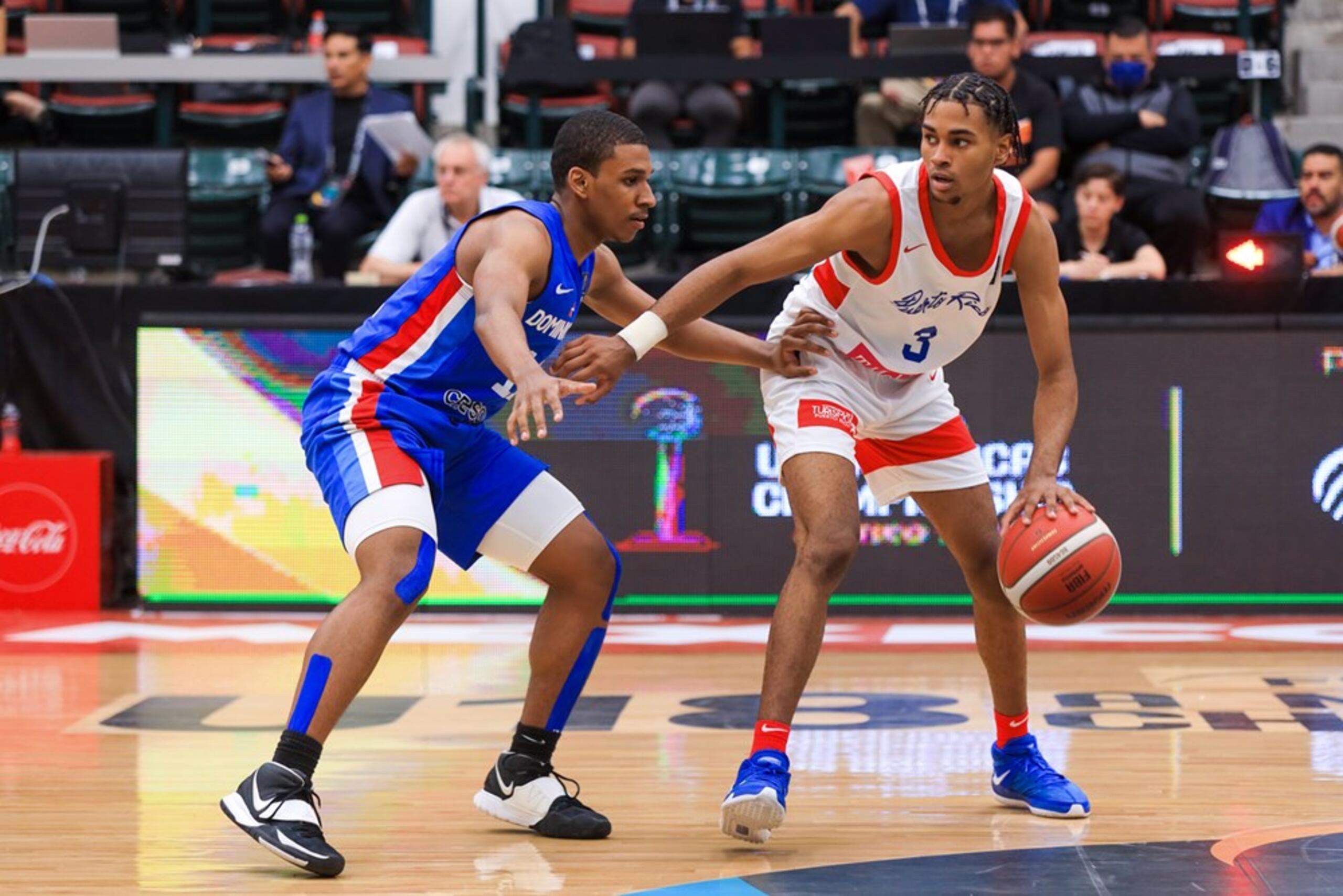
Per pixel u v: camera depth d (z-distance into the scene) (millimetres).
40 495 16078
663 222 20859
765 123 23719
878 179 7605
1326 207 18047
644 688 12148
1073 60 20359
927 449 8266
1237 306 15453
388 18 26156
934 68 20344
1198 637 14469
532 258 7309
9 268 19406
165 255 16906
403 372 7699
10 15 25250
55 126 23500
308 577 15789
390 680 12523
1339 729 10453
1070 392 7996
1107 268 16797
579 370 7523
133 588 16641
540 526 7922
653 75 20859
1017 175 18953
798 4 25422
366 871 7148
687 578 15664
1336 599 15492
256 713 11211
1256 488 15477
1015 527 7648
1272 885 6734
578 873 7078
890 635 14688
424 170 20469
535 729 7984
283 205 19812
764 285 15445
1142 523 15547
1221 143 20859
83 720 10945
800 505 7797
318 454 7730
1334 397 15406
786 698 7391
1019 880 6855
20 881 6953
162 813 8289
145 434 15758
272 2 26109
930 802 8492
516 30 24234
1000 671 8266
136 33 25844
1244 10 25688
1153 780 8977
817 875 6984
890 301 7777
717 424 15570
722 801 8570
